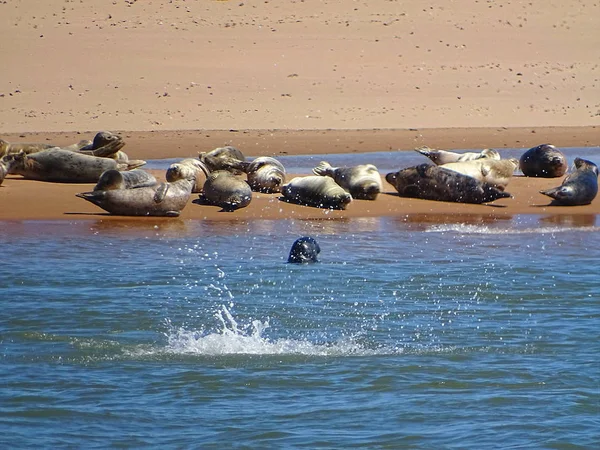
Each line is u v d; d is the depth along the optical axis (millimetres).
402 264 53281
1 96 156000
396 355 36844
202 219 66125
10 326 40188
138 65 178625
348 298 45750
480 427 29312
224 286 47875
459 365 35531
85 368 35031
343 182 74562
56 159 77750
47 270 50719
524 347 37875
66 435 28672
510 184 81562
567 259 54906
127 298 45250
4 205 68562
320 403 31453
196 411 30703
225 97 158625
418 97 163875
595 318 42344
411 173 75375
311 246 54062
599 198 76000
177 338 38969
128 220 65250
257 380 33844
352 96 162625
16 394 32125
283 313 43031
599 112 156875
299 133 131625
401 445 27938
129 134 128875
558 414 30422
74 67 176250
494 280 49500
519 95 168875
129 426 29438
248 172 76062
